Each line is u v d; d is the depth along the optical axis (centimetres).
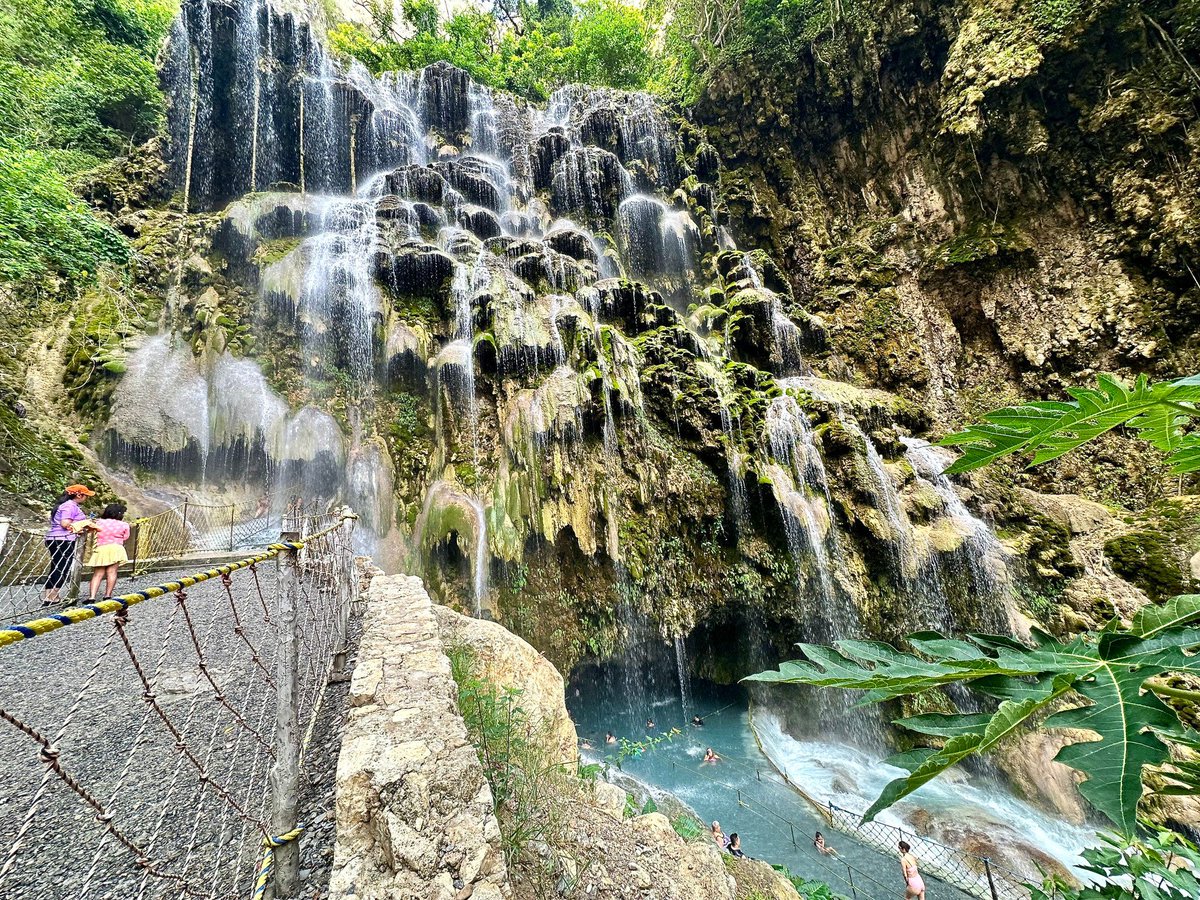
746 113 2114
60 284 1217
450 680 318
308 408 1244
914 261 1762
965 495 1327
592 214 1833
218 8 1617
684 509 1217
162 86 1627
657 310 1474
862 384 1698
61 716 372
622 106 2181
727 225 2006
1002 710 82
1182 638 82
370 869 204
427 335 1333
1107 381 96
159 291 1352
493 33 2994
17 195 1061
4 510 818
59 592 655
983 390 1603
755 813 888
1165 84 1334
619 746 1098
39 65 1518
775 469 1254
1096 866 177
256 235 1446
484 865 206
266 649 504
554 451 1134
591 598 1128
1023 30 1480
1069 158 1507
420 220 1597
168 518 1005
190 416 1176
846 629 1169
